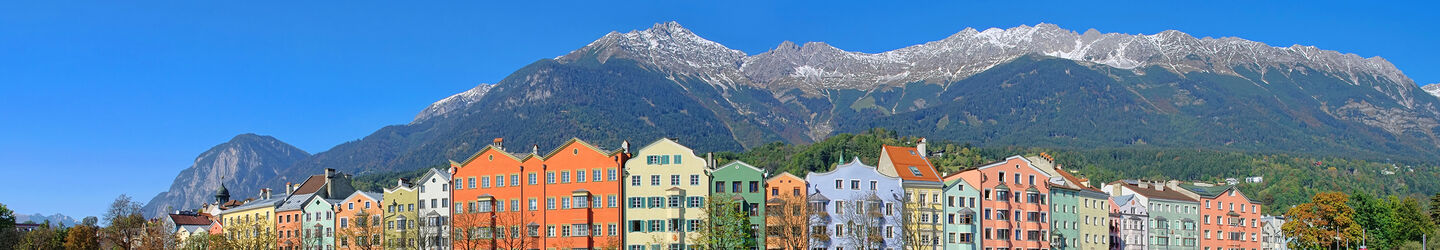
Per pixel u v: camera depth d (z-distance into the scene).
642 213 172.38
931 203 178.62
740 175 173.00
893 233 174.38
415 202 187.25
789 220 167.25
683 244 170.50
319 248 198.75
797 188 173.62
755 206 172.00
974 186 183.00
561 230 173.75
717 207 161.38
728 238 157.88
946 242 178.25
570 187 175.12
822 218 172.12
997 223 182.12
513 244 174.12
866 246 171.38
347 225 195.50
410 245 181.25
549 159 177.50
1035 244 185.50
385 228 188.75
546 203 175.75
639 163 173.88
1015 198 186.12
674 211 171.00
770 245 170.38
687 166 173.12
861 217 172.50
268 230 197.62
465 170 183.62
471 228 169.62
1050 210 190.38
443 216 183.75
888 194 176.12
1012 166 187.50
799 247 167.12
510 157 180.00
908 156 187.00
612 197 172.88
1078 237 195.38
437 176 186.25
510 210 177.75
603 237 172.12
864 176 176.12
